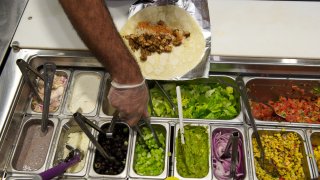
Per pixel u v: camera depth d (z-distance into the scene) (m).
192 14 1.34
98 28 0.92
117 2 1.41
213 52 1.26
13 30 1.36
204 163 1.11
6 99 1.18
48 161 1.09
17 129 1.18
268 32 1.31
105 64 0.96
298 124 1.17
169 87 1.28
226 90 1.28
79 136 1.18
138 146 1.17
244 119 1.17
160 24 1.34
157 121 1.17
